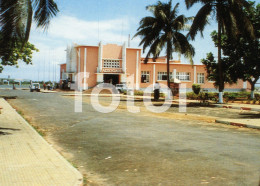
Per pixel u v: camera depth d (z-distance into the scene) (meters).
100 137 7.53
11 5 7.94
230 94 28.92
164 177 4.29
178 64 44.38
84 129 8.84
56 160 5.06
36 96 26.86
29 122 10.27
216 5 20.61
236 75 25.00
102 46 41.09
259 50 23.56
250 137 7.71
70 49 45.25
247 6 19.70
